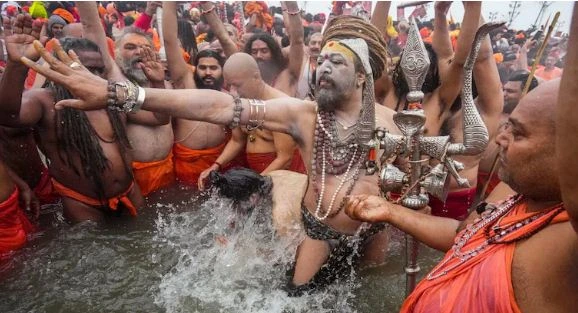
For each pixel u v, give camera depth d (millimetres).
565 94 751
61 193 2791
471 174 2814
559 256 914
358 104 1945
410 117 1452
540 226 979
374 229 2066
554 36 4887
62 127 2561
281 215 2309
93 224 2805
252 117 1912
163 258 2414
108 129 2766
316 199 2029
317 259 2088
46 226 2770
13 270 2289
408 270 1667
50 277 2244
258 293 2092
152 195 3312
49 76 1658
